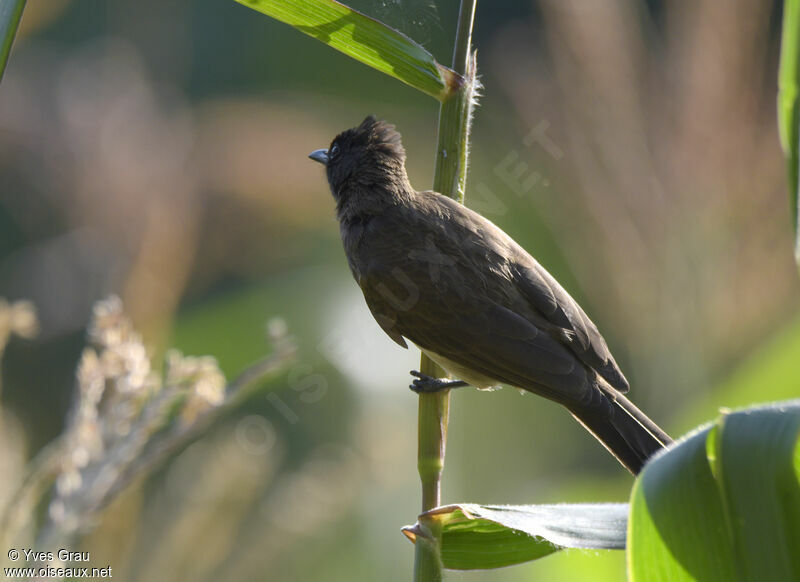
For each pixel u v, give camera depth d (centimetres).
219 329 1098
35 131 1284
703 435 423
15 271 1281
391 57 512
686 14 1127
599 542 458
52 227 1316
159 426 659
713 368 1107
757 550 409
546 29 1194
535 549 534
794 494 396
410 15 587
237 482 866
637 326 1138
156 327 1061
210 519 853
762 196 1102
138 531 846
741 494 405
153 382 650
